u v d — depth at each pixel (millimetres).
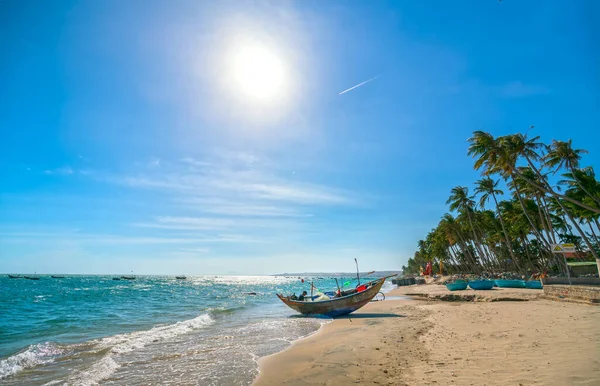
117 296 41156
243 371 8359
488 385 5629
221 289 65875
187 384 7461
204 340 12828
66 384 7523
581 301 17922
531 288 30453
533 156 31578
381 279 21438
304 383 7074
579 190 35156
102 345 11938
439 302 27656
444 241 80938
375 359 8688
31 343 12906
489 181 45906
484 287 33062
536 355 7270
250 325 16875
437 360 7863
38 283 83812
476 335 10586
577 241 48438
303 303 20938
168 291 54438
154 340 12836
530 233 48875
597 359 6461
